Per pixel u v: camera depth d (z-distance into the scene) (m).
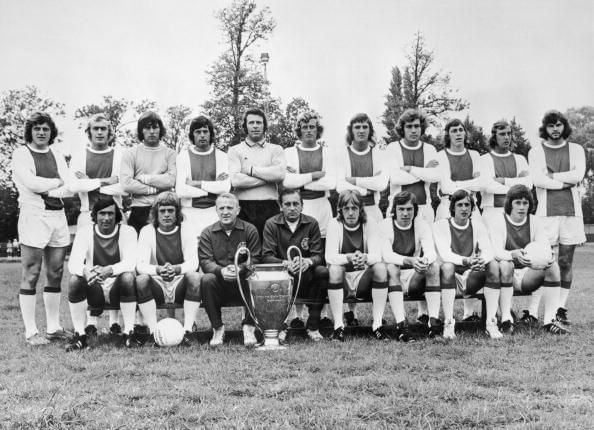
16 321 8.09
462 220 6.68
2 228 45.44
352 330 6.69
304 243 6.47
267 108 31.12
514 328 6.69
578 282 13.17
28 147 6.67
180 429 3.44
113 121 40.44
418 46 31.72
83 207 6.89
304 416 3.59
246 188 7.09
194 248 6.33
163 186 6.94
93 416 3.68
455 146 7.55
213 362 5.12
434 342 6.04
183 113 38.44
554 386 4.28
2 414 3.72
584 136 53.69
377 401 3.89
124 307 6.09
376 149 7.30
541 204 7.48
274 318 5.89
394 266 6.39
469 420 3.51
